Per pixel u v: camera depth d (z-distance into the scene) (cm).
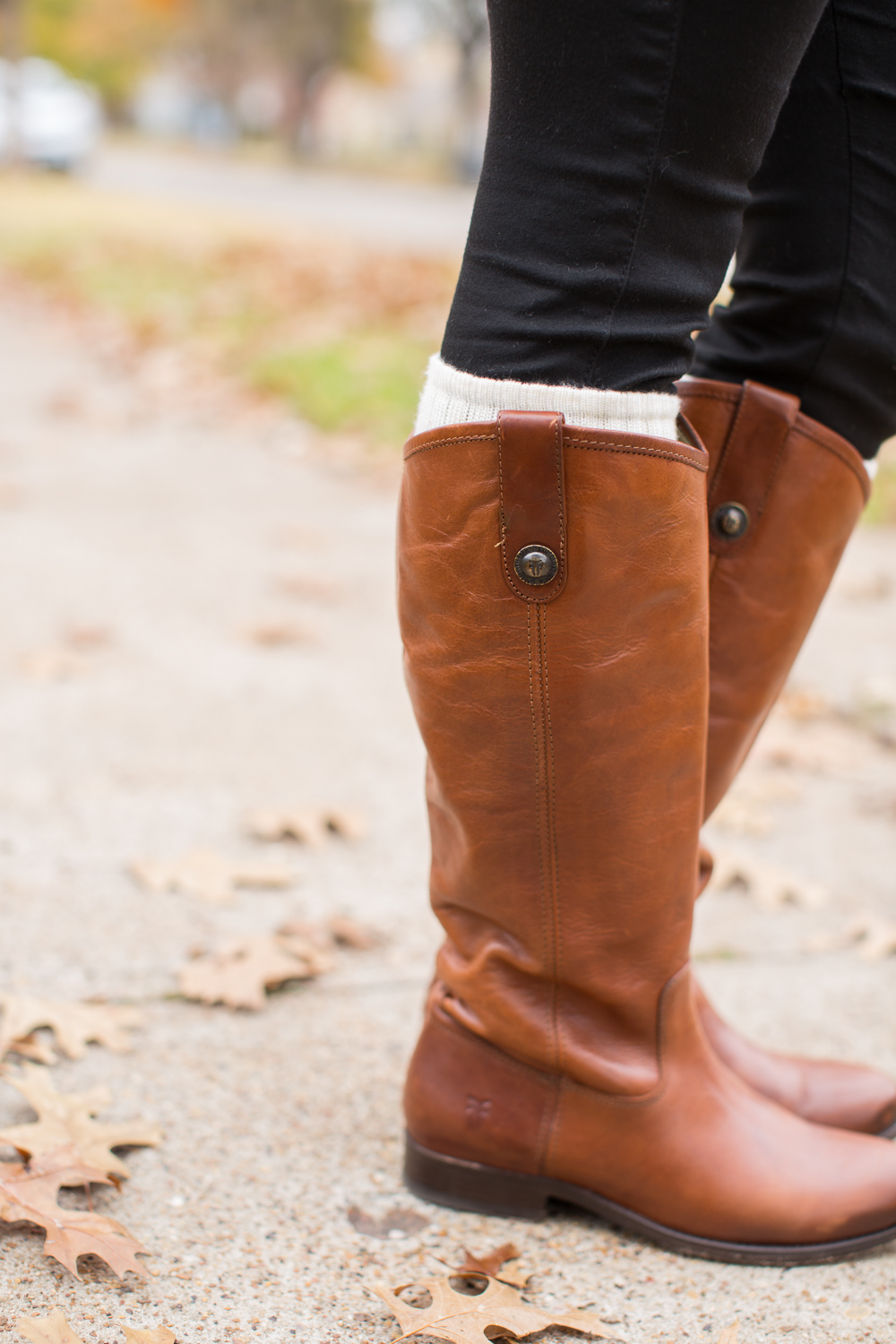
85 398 636
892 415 172
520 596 157
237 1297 163
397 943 211
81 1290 163
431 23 3859
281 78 5322
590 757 160
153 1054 190
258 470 526
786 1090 180
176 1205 172
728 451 168
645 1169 169
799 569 170
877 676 334
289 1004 199
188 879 218
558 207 152
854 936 216
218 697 299
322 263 1056
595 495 155
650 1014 168
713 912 221
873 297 167
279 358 689
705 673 162
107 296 930
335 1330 162
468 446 155
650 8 148
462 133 3878
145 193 2088
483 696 160
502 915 167
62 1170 171
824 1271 169
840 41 163
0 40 2094
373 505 482
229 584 380
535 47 151
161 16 5125
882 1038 197
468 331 156
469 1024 171
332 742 279
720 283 157
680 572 158
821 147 166
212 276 1006
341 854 232
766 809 263
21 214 1484
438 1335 159
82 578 375
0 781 246
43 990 196
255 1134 180
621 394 154
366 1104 185
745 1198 168
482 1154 172
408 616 162
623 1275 168
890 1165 171
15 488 466
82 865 220
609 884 164
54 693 293
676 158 151
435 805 168
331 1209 173
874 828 256
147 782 253
